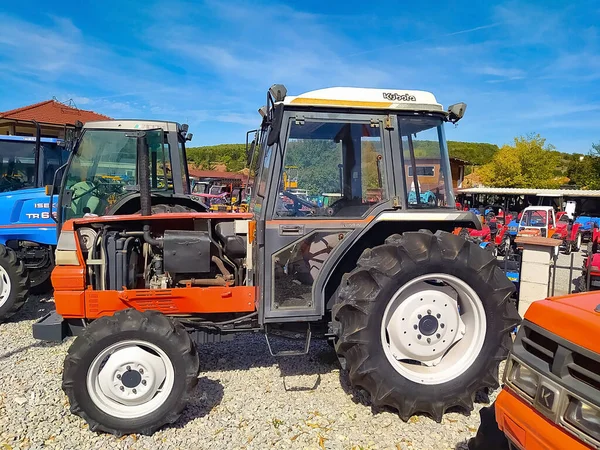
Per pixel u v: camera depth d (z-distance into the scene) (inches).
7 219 242.5
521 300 200.2
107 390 125.6
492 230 634.8
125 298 142.9
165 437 126.1
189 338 130.4
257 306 146.0
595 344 67.8
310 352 186.5
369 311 130.7
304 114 143.2
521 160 1503.4
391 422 133.8
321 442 123.6
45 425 131.2
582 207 925.8
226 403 144.1
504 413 81.4
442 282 143.7
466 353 139.6
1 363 173.9
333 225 144.0
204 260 149.6
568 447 67.6
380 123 146.9
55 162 300.4
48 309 252.5
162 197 265.9
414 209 148.7
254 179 170.2
